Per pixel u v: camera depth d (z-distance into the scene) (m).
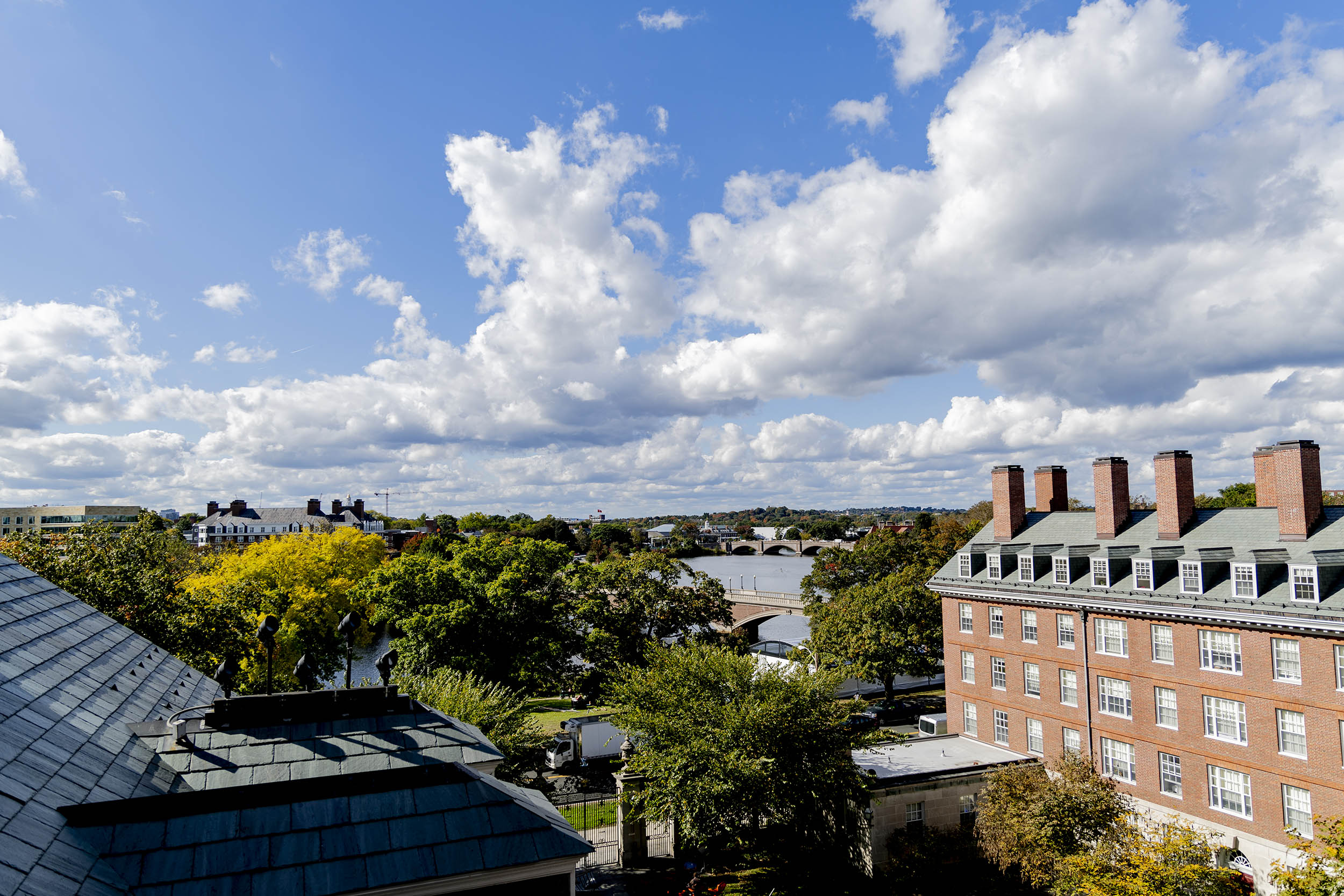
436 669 48.09
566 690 68.81
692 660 36.53
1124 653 39.56
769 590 147.75
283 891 10.35
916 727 61.34
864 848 36.44
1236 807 34.09
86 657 17.97
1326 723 30.86
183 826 10.98
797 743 32.78
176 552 81.69
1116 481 44.19
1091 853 28.44
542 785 33.81
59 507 184.25
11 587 19.12
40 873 8.83
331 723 13.84
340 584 66.75
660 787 33.06
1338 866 22.33
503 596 58.72
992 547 49.91
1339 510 33.94
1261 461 39.12
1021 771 33.66
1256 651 33.50
